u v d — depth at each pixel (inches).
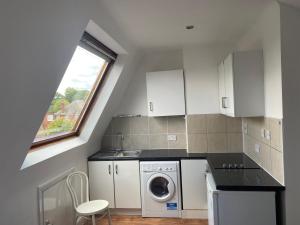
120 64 135.0
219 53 146.3
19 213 80.9
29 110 70.2
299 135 84.4
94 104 140.6
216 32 122.0
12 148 70.7
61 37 70.7
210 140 149.0
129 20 100.0
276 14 86.6
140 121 165.5
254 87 103.3
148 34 119.6
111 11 90.4
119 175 142.2
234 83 104.0
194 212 138.2
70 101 121.9
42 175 95.1
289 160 84.8
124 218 141.6
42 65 67.0
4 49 52.7
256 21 107.5
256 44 110.1
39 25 60.3
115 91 145.4
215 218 88.9
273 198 86.3
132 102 165.8
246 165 115.1
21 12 53.6
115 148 166.6
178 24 107.3
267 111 99.4
